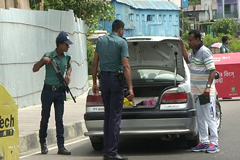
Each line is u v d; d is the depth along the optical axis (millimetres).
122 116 14461
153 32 88562
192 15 149250
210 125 14820
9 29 22844
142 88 16422
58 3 38500
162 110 14414
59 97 15250
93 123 14711
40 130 15547
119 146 16609
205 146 15023
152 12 88125
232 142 16297
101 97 14711
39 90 25969
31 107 24438
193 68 14875
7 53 22625
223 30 113500
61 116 15359
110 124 13609
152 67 16422
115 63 13633
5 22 22469
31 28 25000
